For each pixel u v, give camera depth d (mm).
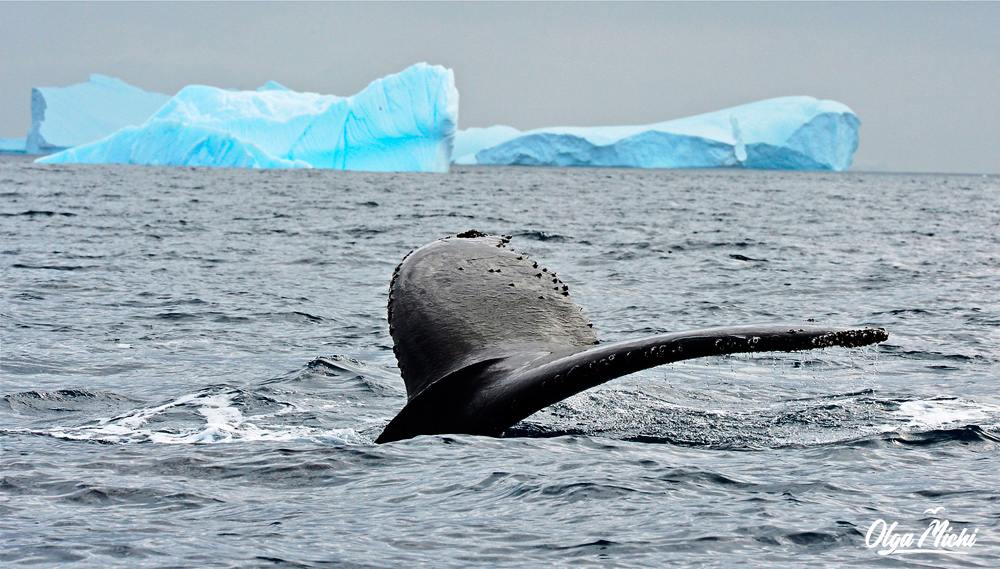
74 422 31172
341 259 88875
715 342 20609
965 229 136750
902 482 22406
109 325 52062
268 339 49312
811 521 19188
